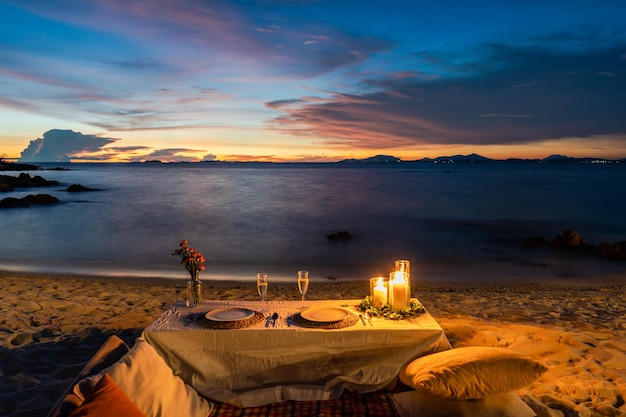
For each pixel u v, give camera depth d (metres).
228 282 9.44
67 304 6.70
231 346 3.47
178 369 3.49
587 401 3.75
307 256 13.08
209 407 3.33
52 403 3.73
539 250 14.21
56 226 18.75
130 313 6.32
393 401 3.39
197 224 19.30
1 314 6.15
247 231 17.61
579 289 9.07
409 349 3.56
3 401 3.75
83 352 4.81
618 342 5.12
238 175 79.88
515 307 6.98
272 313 3.89
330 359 3.57
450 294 8.02
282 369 3.54
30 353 4.76
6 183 43.06
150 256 12.73
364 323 3.63
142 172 102.19
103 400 2.36
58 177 70.38
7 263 11.65
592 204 27.44
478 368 3.12
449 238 16.44
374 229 18.33
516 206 26.53
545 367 3.20
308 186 45.31
